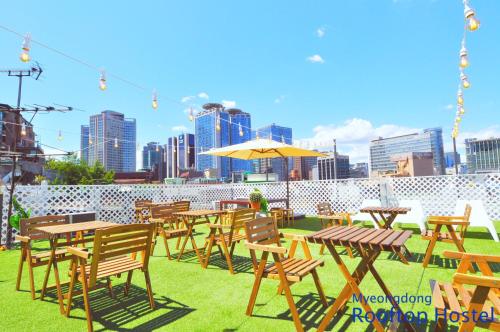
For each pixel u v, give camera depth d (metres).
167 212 5.90
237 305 3.24
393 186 11.00
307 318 2.91
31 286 3.56
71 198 9.02
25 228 3.81
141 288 3.84
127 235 3.03
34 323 2.91
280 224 9.58
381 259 5.05
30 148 23.53
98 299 3.51
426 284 3.79
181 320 2.92
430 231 5.35
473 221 6.53
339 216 6.23
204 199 13.66
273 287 3.79
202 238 7.41
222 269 4.63
